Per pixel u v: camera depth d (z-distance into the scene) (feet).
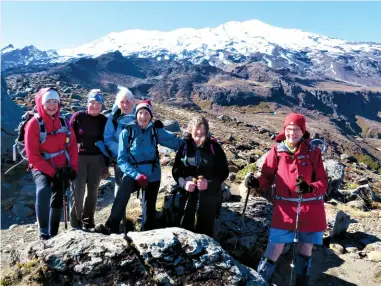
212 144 10.96
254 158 29.73
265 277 10.54
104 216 16.12
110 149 11.79
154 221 11.54
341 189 26.76
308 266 10.51
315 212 10.10
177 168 11.28
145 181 10.48
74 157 11.22
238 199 18.37
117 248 9.18
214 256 9.30
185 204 11.94
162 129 11.50
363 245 15.84
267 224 13.88
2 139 24.80
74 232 9.93
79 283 8.73
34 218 16.75
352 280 12.96
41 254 9.10
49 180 10.83
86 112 12.29
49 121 10.62
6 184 20.26
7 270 9.61
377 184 34.76
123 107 11.99
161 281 8.83
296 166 10.14
